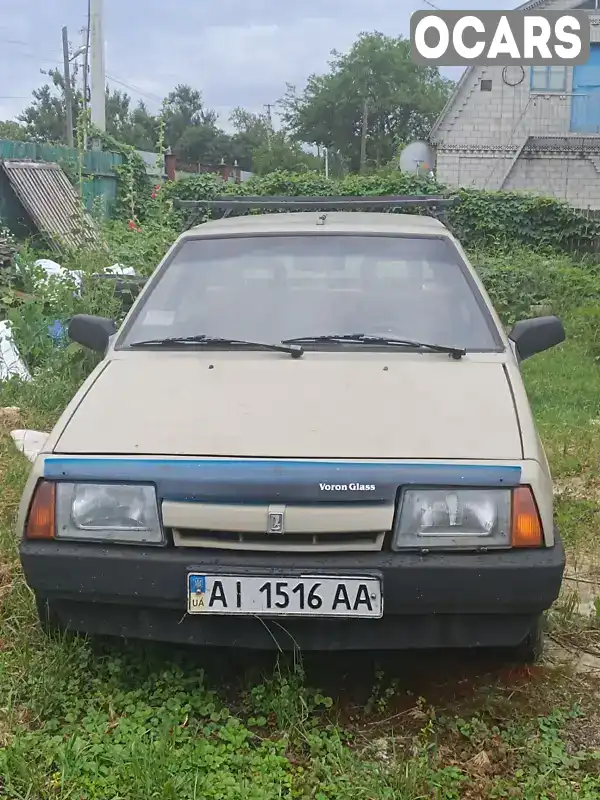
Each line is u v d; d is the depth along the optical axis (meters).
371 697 2.94
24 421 5.98
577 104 25.36
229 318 3.67
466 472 2.67
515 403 3.06
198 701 2.87
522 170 25.70
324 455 2.71
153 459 2.74
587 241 17.94
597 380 8.41
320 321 3.61
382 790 2.45
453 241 4.02
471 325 3.61
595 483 5.25
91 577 2.71
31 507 2.80
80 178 10.62
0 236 10.25
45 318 7.23
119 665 3.02
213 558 2.67
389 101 59.78
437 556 2.65
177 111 81.12
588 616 3.59
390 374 3.26
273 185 20.39
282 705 2.78
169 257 4.04
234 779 2.51
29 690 2.91
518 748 2.66
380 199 4.91
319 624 2.73
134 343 3.60
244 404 3.02
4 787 2.46
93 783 2.48
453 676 3.10
